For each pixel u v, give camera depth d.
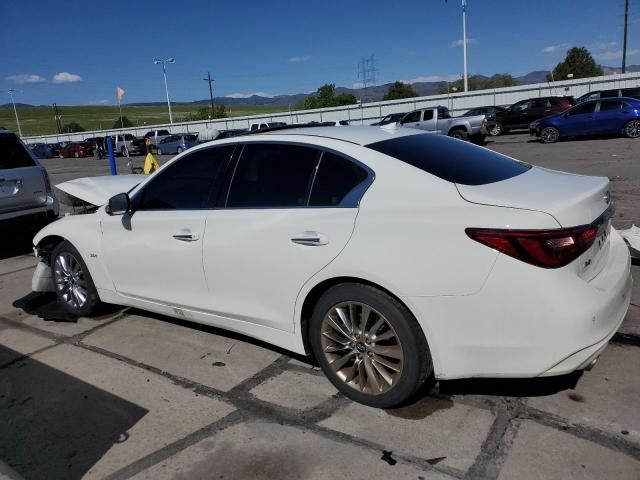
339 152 3.18
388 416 2.99
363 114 46.81
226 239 3.49
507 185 2.95
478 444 2.70
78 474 2.71
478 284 2.59
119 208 4.05
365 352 3.04
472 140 22.89
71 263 4.81
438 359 2.77
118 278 4.37
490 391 3.15
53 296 5.56
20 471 2.77
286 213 3.22
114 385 3.58
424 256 2.70
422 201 2.82
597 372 3.28
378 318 2.94
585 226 2.66
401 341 2.85
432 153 3.25
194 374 3.65
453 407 3.03
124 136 41.56
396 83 86.38
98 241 4.45
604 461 2.51
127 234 4.18
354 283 2.96
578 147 17.48
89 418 3.21
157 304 4.16
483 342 2.65
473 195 2.77
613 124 19.03
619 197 8.44
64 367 3.90
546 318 2.51
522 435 2.74
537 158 15.00
